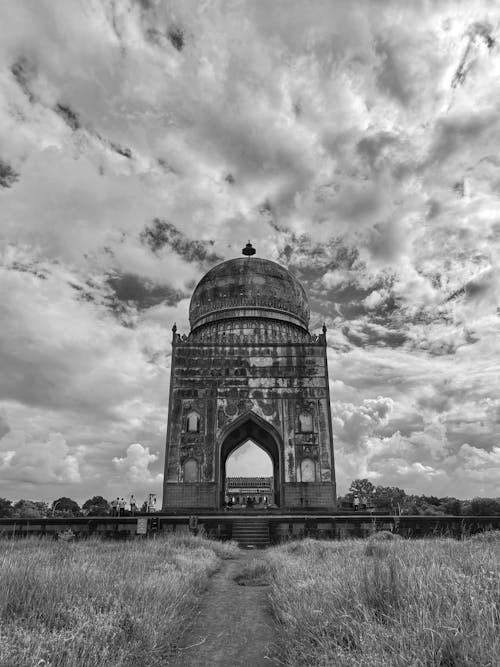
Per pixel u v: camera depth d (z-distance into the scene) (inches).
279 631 325.7
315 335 1625.2
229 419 1504.7
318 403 1521.9
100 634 255.3
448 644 199.2
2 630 237.8
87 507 2534.5
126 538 1056.8
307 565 483.8
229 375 1549.0
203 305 1850.4
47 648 228.4
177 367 1555.1
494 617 216.2
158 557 597.3
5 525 1065.5
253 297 1804.9
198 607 422.9
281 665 268.8
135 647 261.7
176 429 1487.5
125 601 324.2
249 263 1903.3
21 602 286.5
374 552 500.4
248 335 1738.4
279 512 1330.0
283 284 1889.8
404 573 306.8
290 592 366.0
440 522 1091.3
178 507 1406.3
